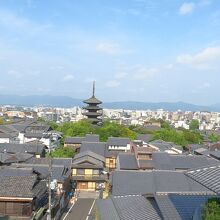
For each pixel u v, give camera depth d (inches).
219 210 578.6
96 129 4156.0
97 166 2642.7
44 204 1486.2
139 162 2439.7
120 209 952.3
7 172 1593.3
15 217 1268.5
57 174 2016.5
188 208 767.1
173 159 2519.7
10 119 6520.7
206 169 642.2
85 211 1955.0
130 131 4276.6
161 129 4997.5
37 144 3154.5
